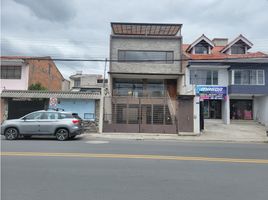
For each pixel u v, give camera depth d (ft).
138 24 98.07
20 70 100.01
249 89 101.76
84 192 21.04
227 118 102.37
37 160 32.58
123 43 102.17
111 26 99.66
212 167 30.37
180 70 101.71
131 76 105.19
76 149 41.98
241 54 111.55
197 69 105.91
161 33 106.42
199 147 47.67
